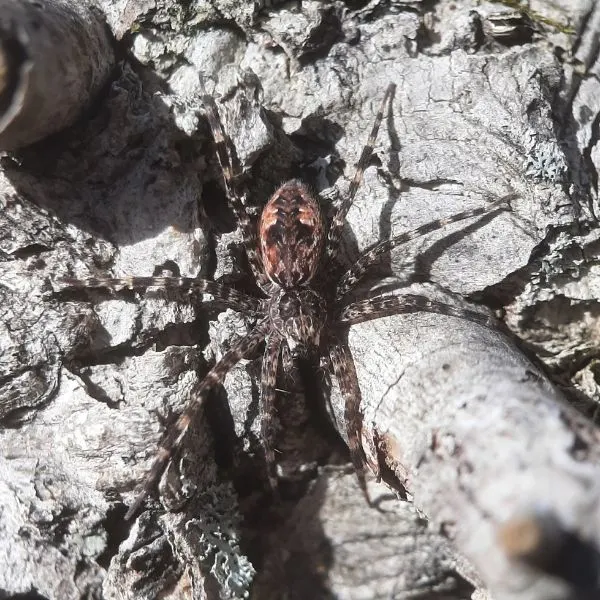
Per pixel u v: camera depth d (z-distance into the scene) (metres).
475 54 0.21
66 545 0.20
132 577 0.20
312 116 0.21
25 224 0.20
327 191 0.21
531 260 0.20
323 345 0.21
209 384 0.20
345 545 0.22
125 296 0.20
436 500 0.18
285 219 0.21
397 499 0.21
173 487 0.20
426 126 0.21
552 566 0.18
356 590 0.21
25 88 0.19
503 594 0.18
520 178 0.20
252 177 0.21
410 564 0.21
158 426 0.20
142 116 0.20
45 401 0.20
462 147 0.21
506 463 0.18
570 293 0.21
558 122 0.21
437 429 0.18
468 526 0.18
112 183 0.20
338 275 0.21
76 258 0.20
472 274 0.21
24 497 0.20
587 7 0.21
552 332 0.21
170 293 0.20
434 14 0.21
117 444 0.20
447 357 0.19
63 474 0.20
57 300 0.20
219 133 0.20
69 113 0.20
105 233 0.20
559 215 0.20
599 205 0.21
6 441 0.20
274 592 0.21
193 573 0.20
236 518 0.21
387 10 0.21
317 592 0.21
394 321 0.20
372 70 0.21
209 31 0.21
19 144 0.20
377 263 0.21
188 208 0.20
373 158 0.21
